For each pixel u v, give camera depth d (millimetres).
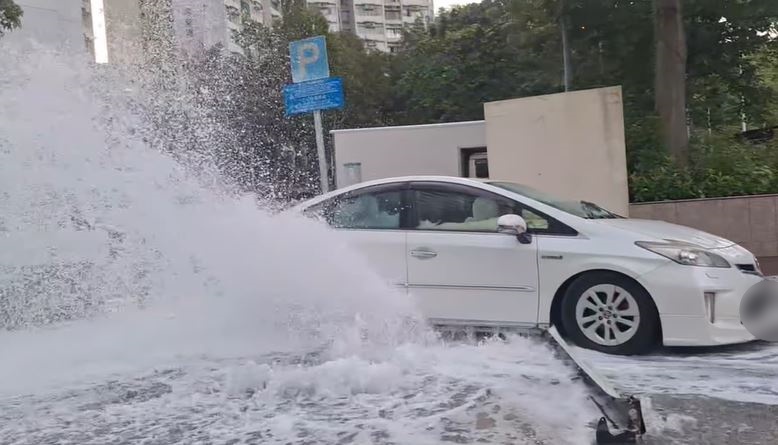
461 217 6117
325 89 9906
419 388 4680
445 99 25391
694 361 5344
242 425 4133
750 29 15203
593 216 6129
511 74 24562
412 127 15367
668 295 5367
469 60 24953
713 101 16438
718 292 5391
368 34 75688
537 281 5734
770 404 4273
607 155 10586
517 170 11102
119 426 4203
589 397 4336
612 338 5551
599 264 5559
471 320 5895
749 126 18016
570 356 4930
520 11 19375
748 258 5863
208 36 13055
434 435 3861
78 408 4578
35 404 4672
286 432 3986
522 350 5520
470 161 15367
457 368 5098
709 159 11367
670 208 10359
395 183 6398
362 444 3771
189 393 4820
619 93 10516
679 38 12406
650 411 4160
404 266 6070
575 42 15828
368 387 4695
